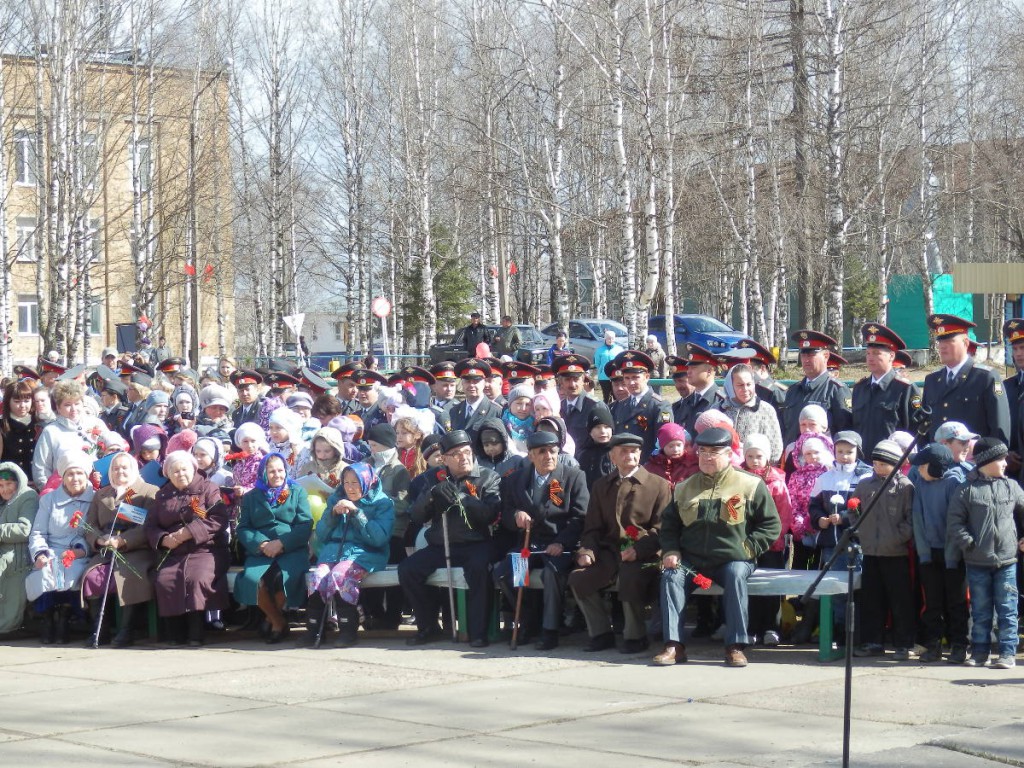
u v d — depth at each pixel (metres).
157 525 10.80
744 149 32.16
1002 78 36.94
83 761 6.74
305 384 15.10
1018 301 29.22
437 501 10.48
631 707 7.90
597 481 10.01
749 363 11.77
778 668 9.12
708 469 9.46
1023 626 9.98
